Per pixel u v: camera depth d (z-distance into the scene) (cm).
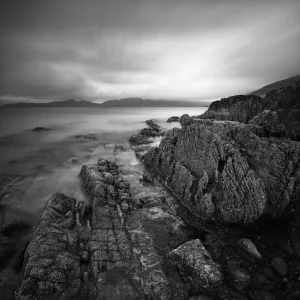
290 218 1886
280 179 2028
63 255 1447
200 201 2103
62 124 9350
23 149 4956
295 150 2128
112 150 4925
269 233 1778
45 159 4203
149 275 1388
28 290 1257
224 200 2006
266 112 2689
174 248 1666
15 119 10662
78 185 2881
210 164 2269
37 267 1338
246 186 1947
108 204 2170
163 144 3428
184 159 2706
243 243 1666
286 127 2678
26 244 1647
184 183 2389
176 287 1321
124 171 3388
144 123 10375
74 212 2080
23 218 2055
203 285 1316
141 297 1244
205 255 1488
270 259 1516
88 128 8412
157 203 2339
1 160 4091
